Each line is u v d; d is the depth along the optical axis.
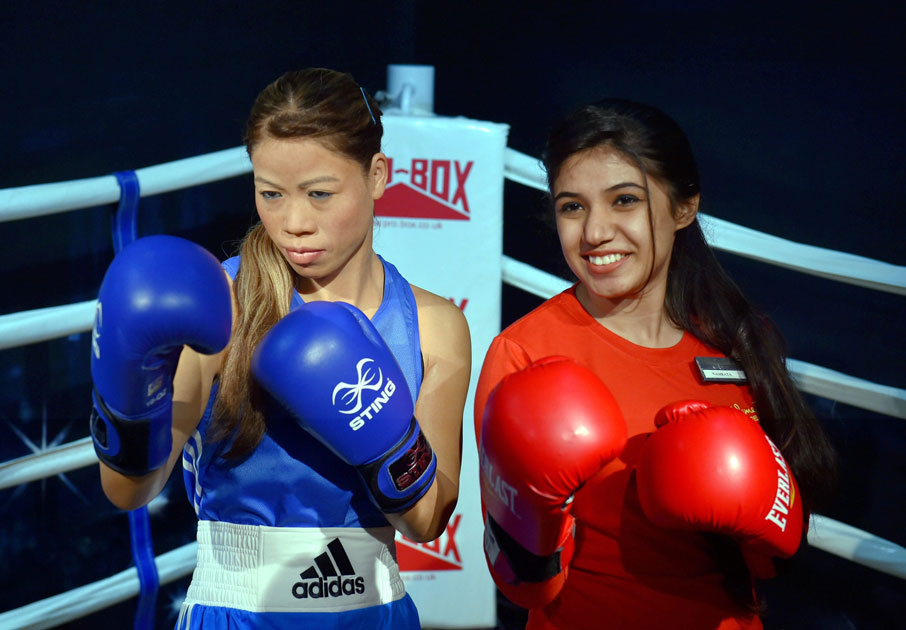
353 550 1.22
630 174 1.22
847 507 2.08
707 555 1.27
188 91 2.17
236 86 2.23
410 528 1.21
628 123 1.23
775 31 2.11
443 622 2.06
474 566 2.05
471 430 2.01
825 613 2.11
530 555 1.14
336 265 1.19
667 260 1.33
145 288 1.00
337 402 1.09
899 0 2.02
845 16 2.06
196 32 2.16
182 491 2.15
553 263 2.33
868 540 1.89
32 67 2.00
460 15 2.33
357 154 1.15
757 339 1.40
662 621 1.26
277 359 1.10
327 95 1.13
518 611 2.29
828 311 2.10
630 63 2.24
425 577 2.04
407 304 1.32
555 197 1.29
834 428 2.08
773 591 2.11
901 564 1.86
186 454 1.30
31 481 1.98
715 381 1.35
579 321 1.33
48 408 2.04
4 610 1.98
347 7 2.31
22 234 1.98
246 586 1.19
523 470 1.06
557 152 1.27
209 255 1.08
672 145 1.26
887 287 1.86
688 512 1.12
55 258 2.02
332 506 1.21
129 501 1.17
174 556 2.00
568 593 1.30
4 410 2.00
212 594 1.21
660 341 1.37
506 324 2.40
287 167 1.12
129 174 1.86
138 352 1.01
